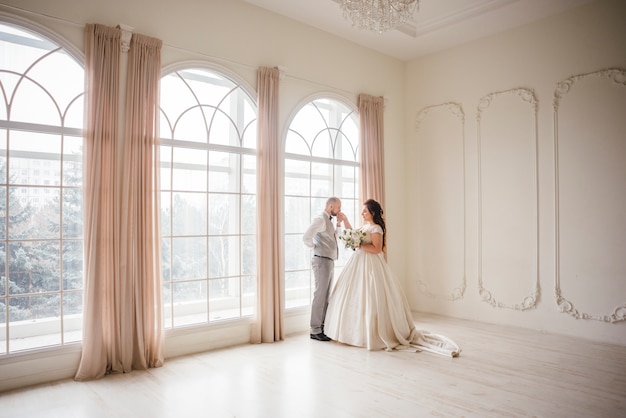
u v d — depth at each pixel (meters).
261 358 4.29
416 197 6.77
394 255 6.70
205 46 4.66
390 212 6.66
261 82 5.05
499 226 5.78
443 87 6.47
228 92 5.06
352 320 4.76
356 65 6.24
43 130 3.78
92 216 3.76
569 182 5.16
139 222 4.04
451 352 4.29
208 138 4.89
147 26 4.25
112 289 3.84
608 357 4.27
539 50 5.46
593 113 4.99
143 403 3.19
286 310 5.31
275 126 5.14
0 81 3.64
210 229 6.35
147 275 4.06
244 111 5.25
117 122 3.95
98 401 3.23
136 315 3.96
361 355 4.37
